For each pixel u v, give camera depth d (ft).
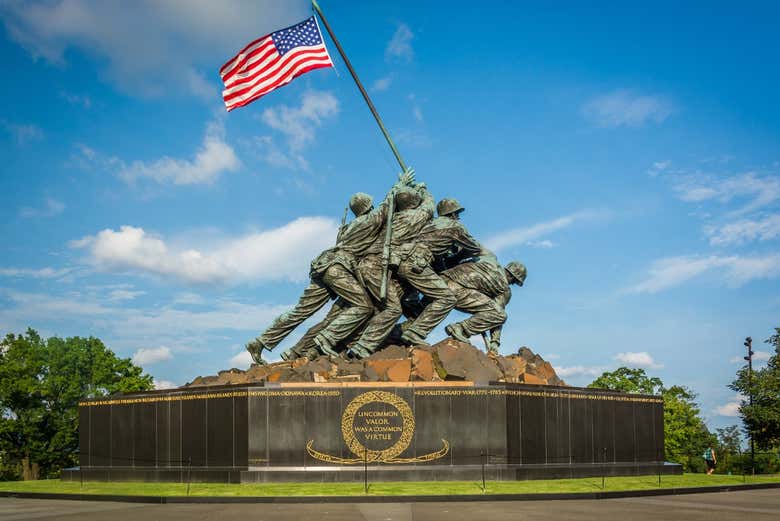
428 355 131.85
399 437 123.24
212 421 125.80
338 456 122.11
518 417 126.93
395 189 147.43
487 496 103.55
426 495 102.42
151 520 80.89
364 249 145.79
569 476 129.08
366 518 81.82
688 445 305.94
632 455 143.84
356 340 145.79
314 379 128.47
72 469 138.00
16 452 244.83
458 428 124.06
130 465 133.69
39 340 260.83
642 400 147.64
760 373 200.85
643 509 91.30
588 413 137.80
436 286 142.61
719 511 89.20
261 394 122.42
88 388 257.96
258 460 120.98
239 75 136.87
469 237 148.56
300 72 136.77
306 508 92.84
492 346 146.30
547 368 150.71
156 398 132.46
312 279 147.95
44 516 85.81
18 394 238.89
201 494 105.60
